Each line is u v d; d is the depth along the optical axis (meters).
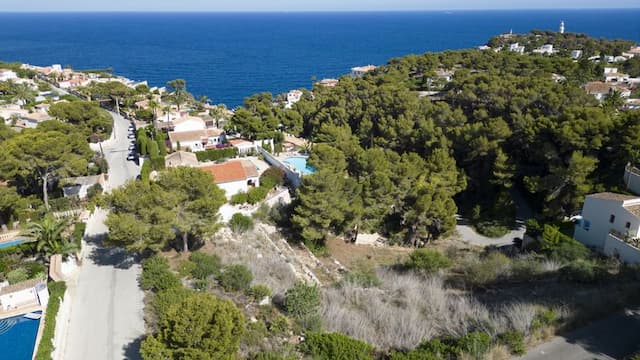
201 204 42.31
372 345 28.09
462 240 57.31
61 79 166.12
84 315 34.75
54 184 63.34
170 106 126.25
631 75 130.12
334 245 55.00
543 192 60.53
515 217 62.88
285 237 53.97
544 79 83.38
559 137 56.03
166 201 40.56
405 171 55.81
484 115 75.12
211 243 47.66
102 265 42.78
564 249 44.16
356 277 40.28
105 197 42.44
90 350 30.78
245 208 56.56
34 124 94.50
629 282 35.66
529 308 30.84
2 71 159.00
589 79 112.94
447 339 28.11
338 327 30.61
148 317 34.09
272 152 85.06
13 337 32.12
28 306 35.25
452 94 92.50
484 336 26.53
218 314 24.22
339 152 64.19
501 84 82.25
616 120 55.16
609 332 28.23
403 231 56.47
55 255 41.50
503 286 38.97
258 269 41.53
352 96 100.75
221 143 91.38
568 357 26.00
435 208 52.38
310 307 32.34
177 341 23.39
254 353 26.38
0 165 51.09
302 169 72.62
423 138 73.19
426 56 139.12
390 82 111.19
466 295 37.41
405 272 43.97
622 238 43.91
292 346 27.44
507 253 51.69
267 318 31.89
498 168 60.69
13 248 43.12
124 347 31.09
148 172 66.31
